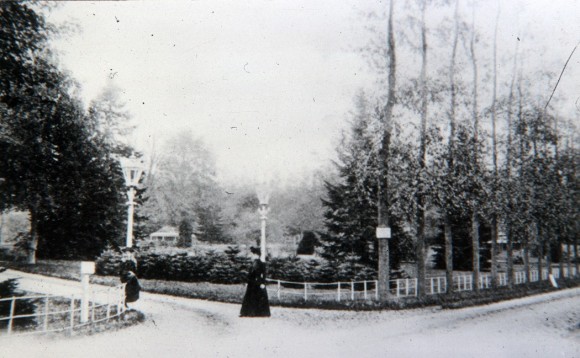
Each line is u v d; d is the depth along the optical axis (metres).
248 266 18.77
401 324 11.59
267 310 11.83
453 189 17.06
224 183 19.14
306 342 9.48
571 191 20.50
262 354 8.52
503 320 12.70
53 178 14.56
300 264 19.58
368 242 19.92
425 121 16.23
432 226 30.89
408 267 28.14
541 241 22.33
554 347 10.18
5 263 17.23
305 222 21.45
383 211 15.27
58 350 7.98
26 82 12.41
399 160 15.36
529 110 19.31
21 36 12.06
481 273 30.28
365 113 15.77
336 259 20.03
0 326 8.88
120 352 8.09
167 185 18.98
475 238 19.44
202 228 20.45
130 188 12.04
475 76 18.03
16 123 12.52
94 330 9.14
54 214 16.72
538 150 19.84
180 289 15.98
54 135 13.75
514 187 19.55
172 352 8.34
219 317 11.54
